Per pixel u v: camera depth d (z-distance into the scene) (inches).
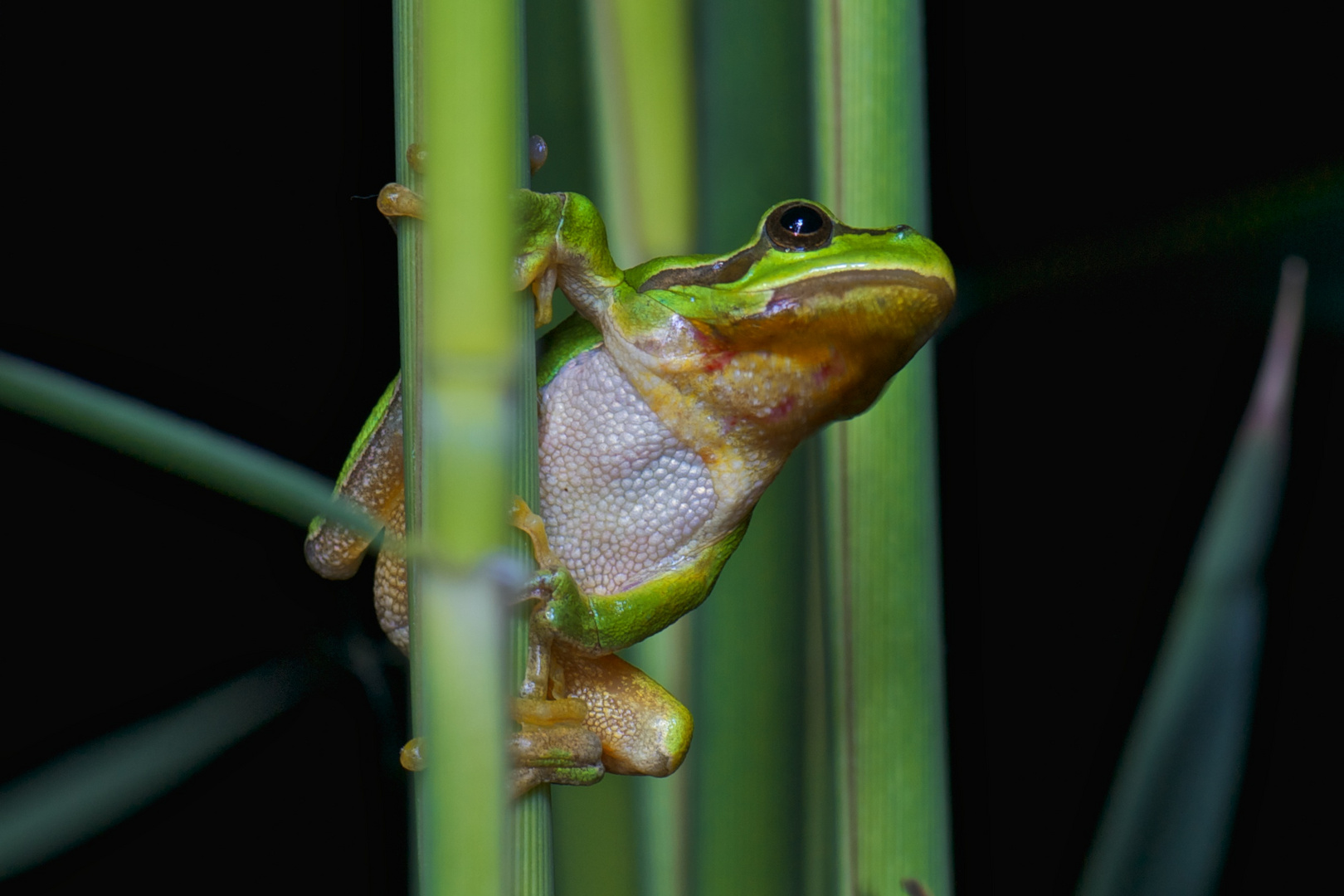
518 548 21.3
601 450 22.0
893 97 22.0
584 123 22.1
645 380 22.0
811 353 21.9
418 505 21.0
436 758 19.2
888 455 22.1
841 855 22.1
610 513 22.1
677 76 22.1
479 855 19.1
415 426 21.0
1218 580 21.2
